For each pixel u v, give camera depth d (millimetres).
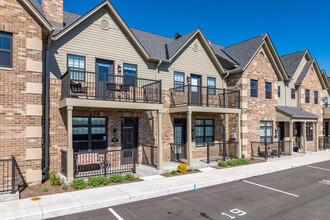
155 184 8891
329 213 6629
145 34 16531
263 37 16812
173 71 14016
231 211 6727
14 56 8422
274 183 9766
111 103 9781
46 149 9625
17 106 8414
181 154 14039
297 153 18016
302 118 17719
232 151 15250
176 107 12961
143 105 10609
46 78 9898
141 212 6594
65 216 6270
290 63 21859
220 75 16094
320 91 22703
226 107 14914
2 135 8141
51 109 9906
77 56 11078
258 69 16625
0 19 8219
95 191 7949
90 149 10938
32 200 7031
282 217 6332
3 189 7531
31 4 8625
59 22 11336
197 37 15180
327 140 22344
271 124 17516
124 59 12344
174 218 6223
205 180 9562
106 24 11914
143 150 12375
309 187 9211
